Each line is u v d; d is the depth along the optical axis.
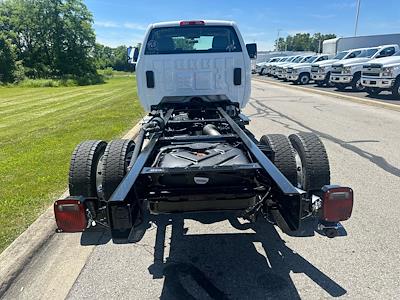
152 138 3.49
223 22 5.54
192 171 2.62
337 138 7.28
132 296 2.61
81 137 8.16
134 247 3.33
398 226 3.49
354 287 2.62
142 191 2.77
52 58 61.09
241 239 3.42
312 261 2.98
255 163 2.80
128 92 23.16
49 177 5.21
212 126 4.10
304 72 24.86
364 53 18.69
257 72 44.12
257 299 2.54
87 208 2.64
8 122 11.45
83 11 62.47
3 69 48.78
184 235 3.54
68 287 2.73
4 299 2.61
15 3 59.84
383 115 10.19
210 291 2.65
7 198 4.39
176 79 5.60
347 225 3.54
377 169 5.22
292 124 9.12
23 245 3.23
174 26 5.50
